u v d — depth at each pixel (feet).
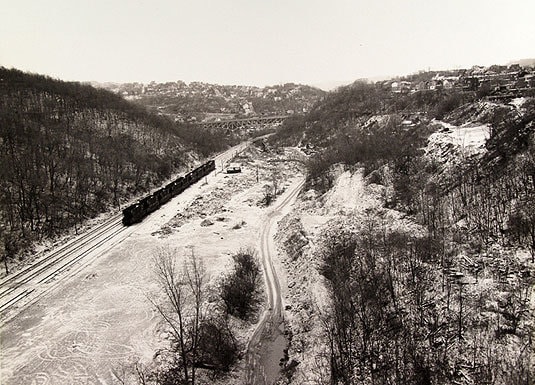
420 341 100.68
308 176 310.86
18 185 206.18
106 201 255.29
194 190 307.37
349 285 131.13
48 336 121.70
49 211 208.64
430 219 156.56
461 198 157.48
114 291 149.38
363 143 282.36
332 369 101.04
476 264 116.37
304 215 218.79
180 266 171.01
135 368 107.55
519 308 94.58
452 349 93.40
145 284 154.81
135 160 314.76
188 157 414.62
